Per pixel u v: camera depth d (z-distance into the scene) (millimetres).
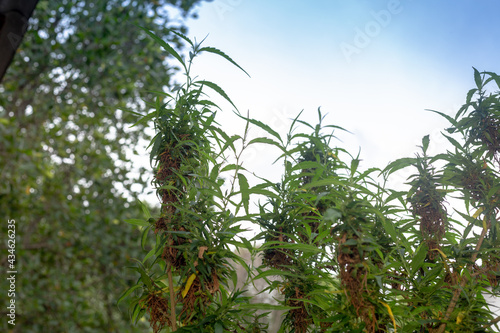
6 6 875
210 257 845
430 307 819
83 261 2473
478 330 784
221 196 885
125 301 2424
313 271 927
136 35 2564
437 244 912
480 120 966
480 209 918
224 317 866
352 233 685
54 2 2365
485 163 956
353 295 686
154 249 928
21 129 2482
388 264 808
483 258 878
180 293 875
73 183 2572
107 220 2477
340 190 1001
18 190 2293
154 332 901
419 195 917
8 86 2338
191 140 922
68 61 2463
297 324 923
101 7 2445
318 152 1146
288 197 1009
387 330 796
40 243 2428
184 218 865
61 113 2473
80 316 2449
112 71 2512
